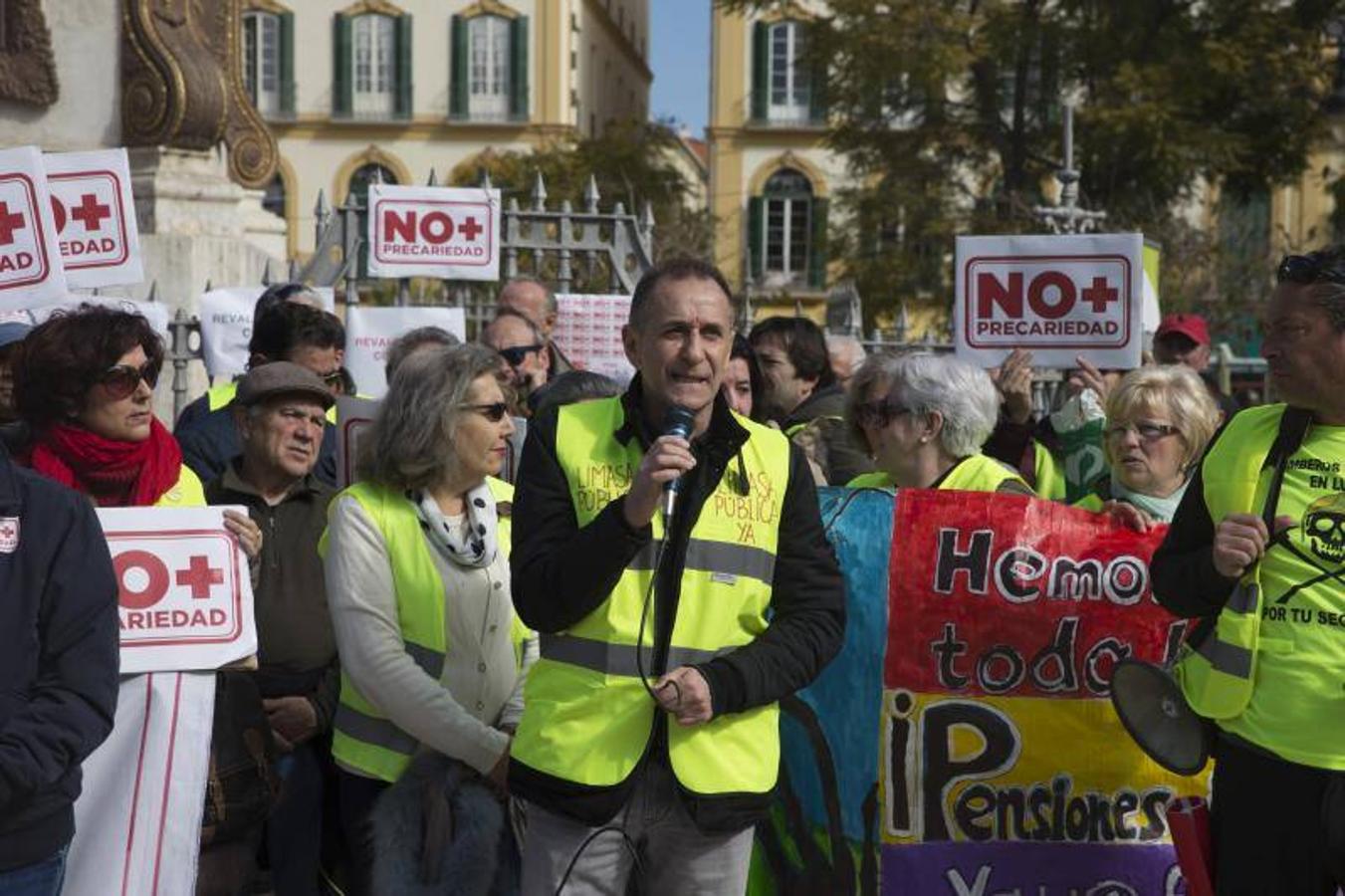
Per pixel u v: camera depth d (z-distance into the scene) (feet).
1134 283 22.68
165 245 45.80
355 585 14.58
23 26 44.78
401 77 178.09
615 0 209.46
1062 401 23.39
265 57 178.50
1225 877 12.81
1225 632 12.60
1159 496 16.92
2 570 11.20
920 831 15.28
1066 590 15.12
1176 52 93.20
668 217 138.21
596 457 12.60
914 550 15.31
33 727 11.06
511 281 28.89
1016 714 15.20
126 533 13.69
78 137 46.57
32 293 20.63
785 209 168.66
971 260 23.24
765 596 12.62
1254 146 97.76
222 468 20.89
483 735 14.40
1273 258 114.73
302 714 16.11
